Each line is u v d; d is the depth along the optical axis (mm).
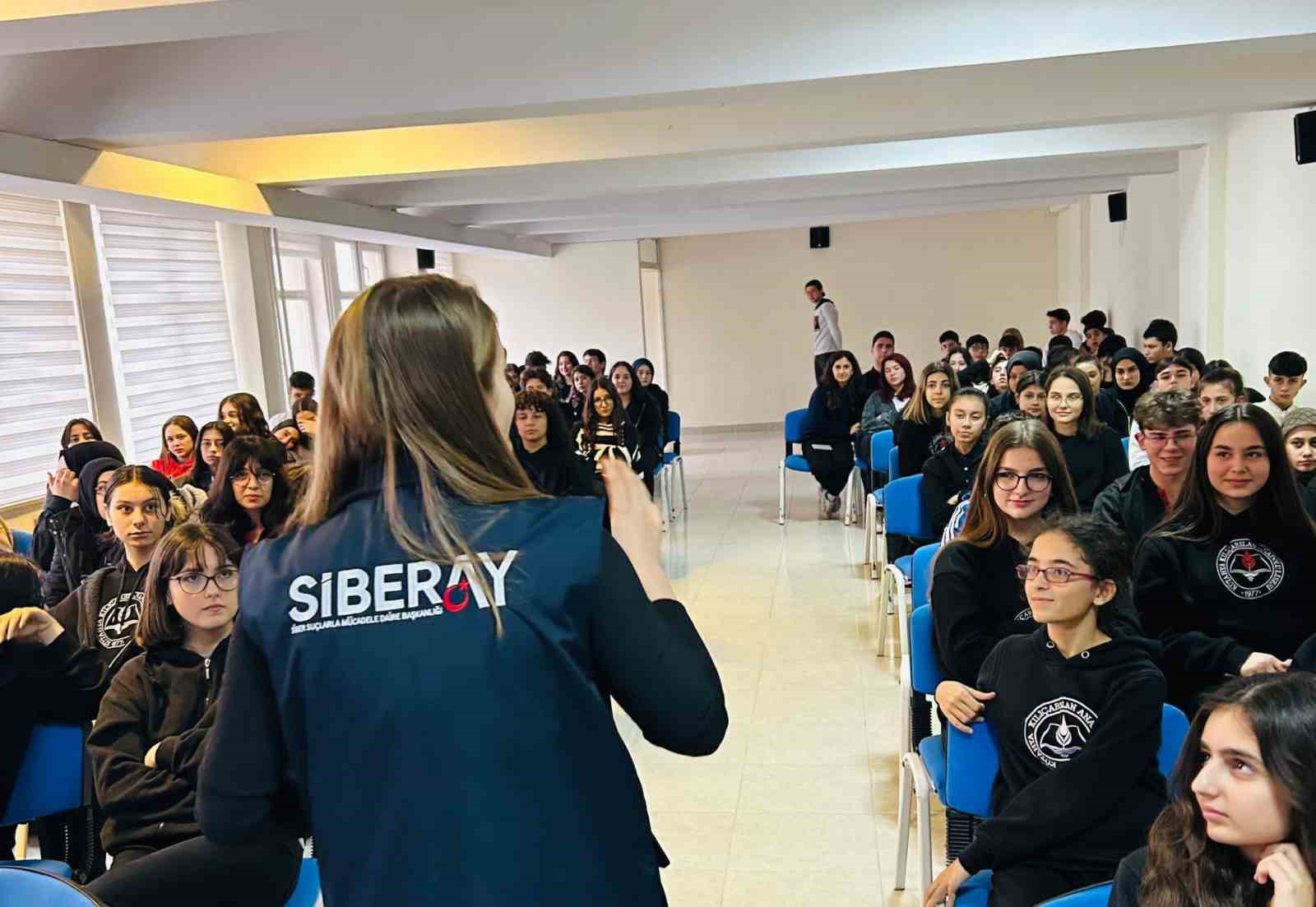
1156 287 8789
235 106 3951
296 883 2111
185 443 5234
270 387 8164
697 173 6754
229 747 986
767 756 3725
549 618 938
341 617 945
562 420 4832
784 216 10414
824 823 3223
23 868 1456
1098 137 6684
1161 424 2908
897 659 4637
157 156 4945
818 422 7508
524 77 3875
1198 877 1320
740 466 10867
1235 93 5016
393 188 6977
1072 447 4309
